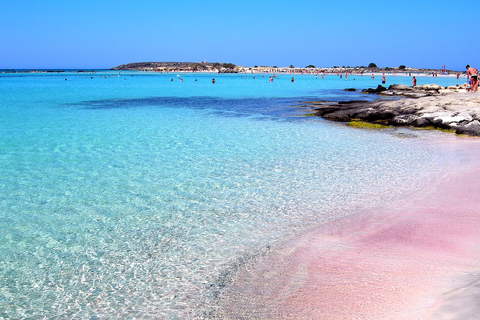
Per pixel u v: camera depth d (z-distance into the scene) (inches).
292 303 227.3
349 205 398.9
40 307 236.4
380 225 343.6
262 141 760.3
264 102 1656.0
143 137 801.6
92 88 2763.3
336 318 206.5
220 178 503.8
